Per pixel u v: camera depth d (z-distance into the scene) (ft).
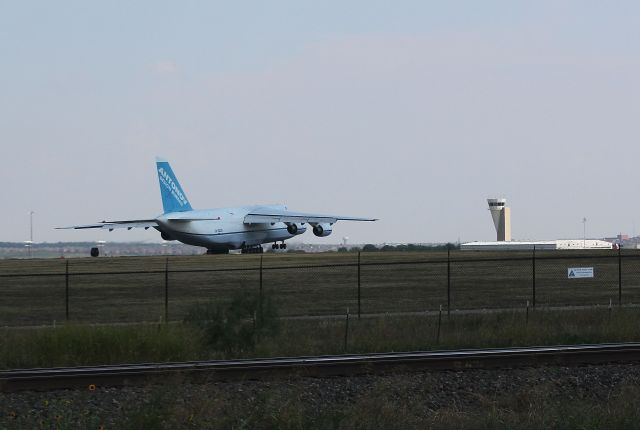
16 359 115.34
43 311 195.42
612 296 218.59
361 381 94.73
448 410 80.48
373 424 73.31
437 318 164.66
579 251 493.36
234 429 71.26
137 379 92.94
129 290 247.29
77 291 245.45
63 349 115.85
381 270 315.37
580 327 149.48
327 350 125.49
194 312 132.05
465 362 102.99
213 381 93.56
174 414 72.74
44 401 83.51
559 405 79.51
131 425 71.46
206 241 485.56
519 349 112.78
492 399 86.43
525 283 256.93
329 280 274.16
